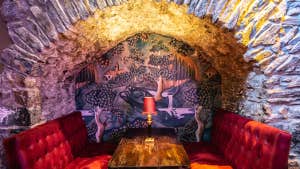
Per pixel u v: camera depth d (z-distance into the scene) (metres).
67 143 2.94
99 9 2.34
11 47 2.41
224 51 3.05
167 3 2.40
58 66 2.98
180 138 4.00
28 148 2.08
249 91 2.94
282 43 2.45
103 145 3.69
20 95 2.46
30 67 2.44
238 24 2.40
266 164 2.04
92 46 3.27
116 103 3.98
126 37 3.83
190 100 3.99
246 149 2.48
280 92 2.51
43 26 2.36
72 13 2.33
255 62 2.54
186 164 2.17
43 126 2.47
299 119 2.51
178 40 3.92
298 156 2.50
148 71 3.96
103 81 3.96
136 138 3.14
